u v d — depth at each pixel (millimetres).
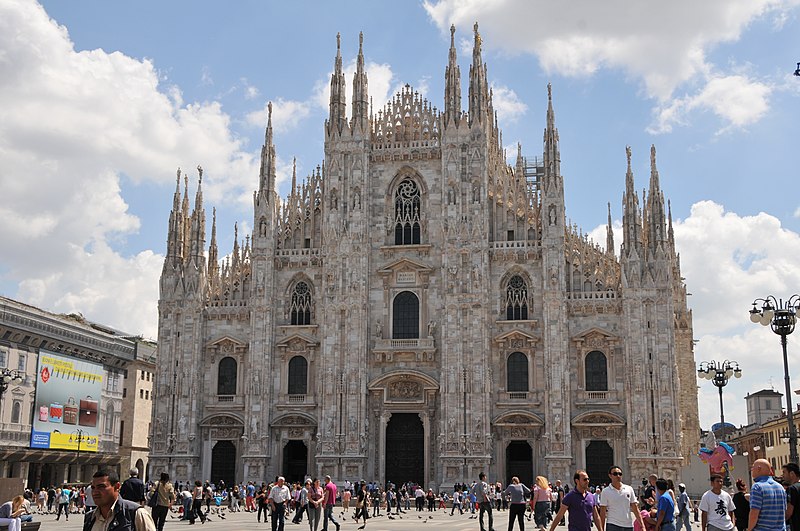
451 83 99750
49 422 112938
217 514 72562
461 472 91500
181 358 99875
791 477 24953
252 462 95938
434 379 94312
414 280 97812
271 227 100938
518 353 94562
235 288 102062
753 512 23344
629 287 91875
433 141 100250
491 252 96188
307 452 96750
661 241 92562
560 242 93875
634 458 88562
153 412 99438
